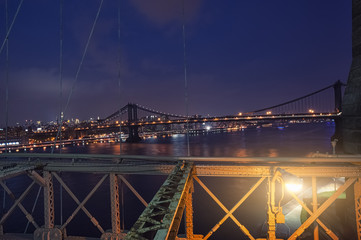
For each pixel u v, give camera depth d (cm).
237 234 1944
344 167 484
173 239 148
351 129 722
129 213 2903
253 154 7031
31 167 566
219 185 3834
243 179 4112
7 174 500
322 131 17088
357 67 725
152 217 169
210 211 2741
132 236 140
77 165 584
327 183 1305
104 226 2653
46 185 597
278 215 464
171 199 206
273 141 10625
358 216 505
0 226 629
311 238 864
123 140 14625
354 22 756
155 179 4506
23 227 2720
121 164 557
